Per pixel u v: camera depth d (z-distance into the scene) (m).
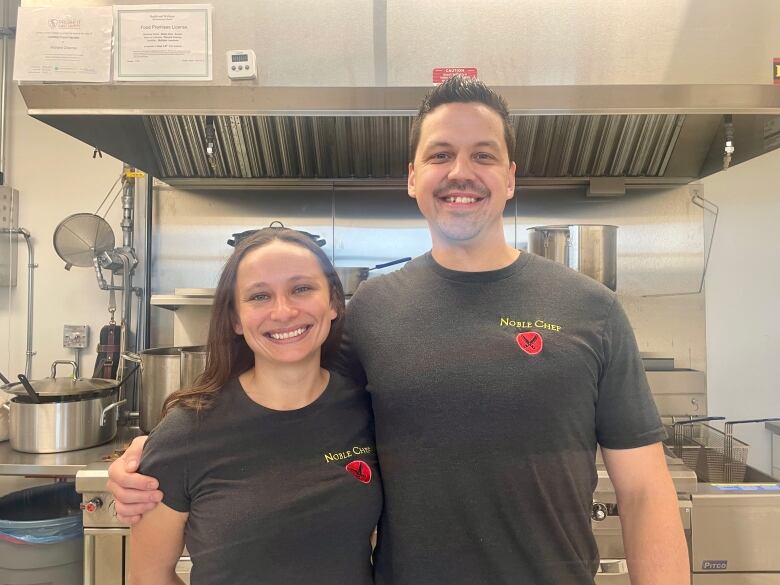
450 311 0.82
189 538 0.76
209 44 1.25
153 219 1.92
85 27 1.25
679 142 1.67
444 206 0.83
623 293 1.84
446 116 0.83
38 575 1.39
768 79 1.25
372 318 0.86
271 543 0.73
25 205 1.93
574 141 1.70
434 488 0.76
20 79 1.25
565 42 1.24
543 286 0.85
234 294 0.80
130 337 1.96
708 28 1.25
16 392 1.62
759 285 1.82
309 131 1.65
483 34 1.24
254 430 0.78
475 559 0.76
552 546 0.76
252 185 1.84
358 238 1.76
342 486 0.77
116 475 0.77
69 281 1.95
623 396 0.82
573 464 0.78
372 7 1.25
